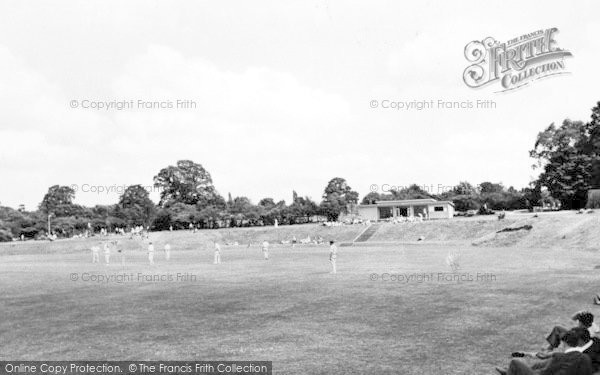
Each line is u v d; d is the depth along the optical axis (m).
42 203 171.38
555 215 68.25
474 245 66.19
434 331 17.09
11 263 60.53
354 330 17.66
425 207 113.19
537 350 14.39
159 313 22.17
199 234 102.31
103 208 154.50
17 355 15.70
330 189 160.88
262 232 101.81
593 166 88.69
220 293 27.67
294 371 13.17
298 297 25.36
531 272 32.97
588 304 20.95
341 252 62.53
